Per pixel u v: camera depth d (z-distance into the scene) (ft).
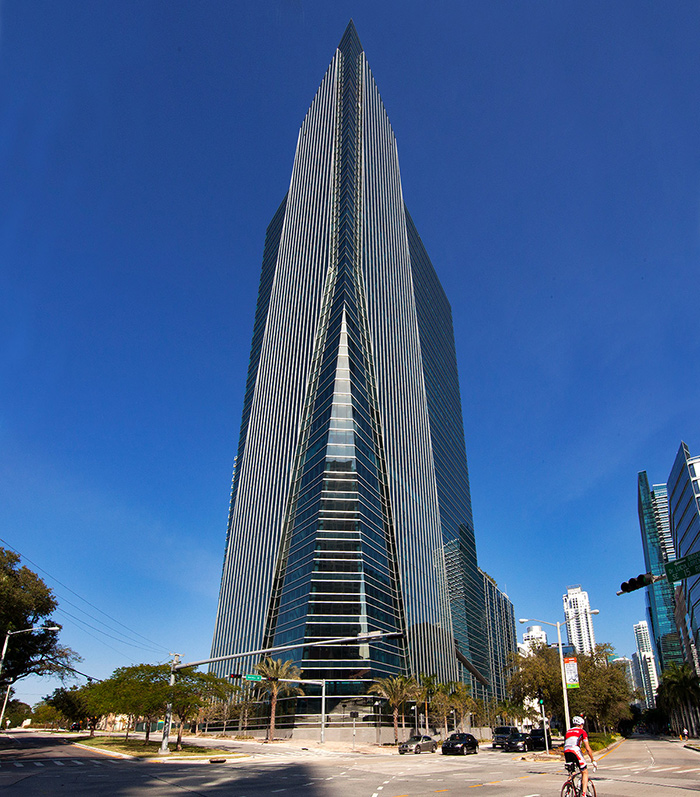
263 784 75.15
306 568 249.55
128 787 69.82
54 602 179.63
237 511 379.55
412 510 338.13
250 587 315.58
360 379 304.30
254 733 242.37
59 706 288.30
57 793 63.00
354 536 251.19
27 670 180.24
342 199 359.66
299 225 422.41
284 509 298.76
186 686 148.46
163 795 61.93
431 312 526.16
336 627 230.48
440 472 443.73
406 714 238.27
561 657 132.67
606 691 193.47
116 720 457.27
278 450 335.06
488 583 541.75
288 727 216.13
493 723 370.12
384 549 280.10
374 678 226.38
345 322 306.35
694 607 392.27
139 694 143.02
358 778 84.69
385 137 469.16
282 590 270.67
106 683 171.53
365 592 240.53
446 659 337.52
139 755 131.95
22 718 522.88
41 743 186.70
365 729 213.46
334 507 256.52
